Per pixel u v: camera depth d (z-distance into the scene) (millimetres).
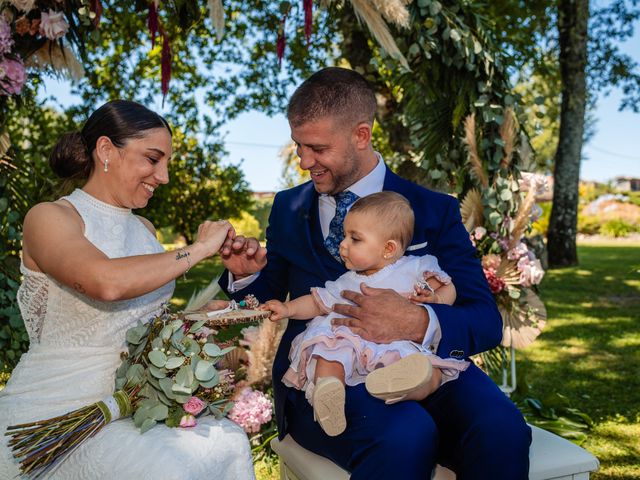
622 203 31328
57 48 2689
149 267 1836
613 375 5098
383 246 2230
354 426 1962
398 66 3488
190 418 1808
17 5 2416
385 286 2229
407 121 3842
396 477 1803
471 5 3480
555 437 2223
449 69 3455
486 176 3506
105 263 1813
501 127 3479
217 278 2348
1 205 2912
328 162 2285
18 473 1802
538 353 5906
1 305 2986
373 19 2902
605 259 15359
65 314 1942
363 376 2074
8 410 1873
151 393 1828
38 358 1952
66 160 2068
